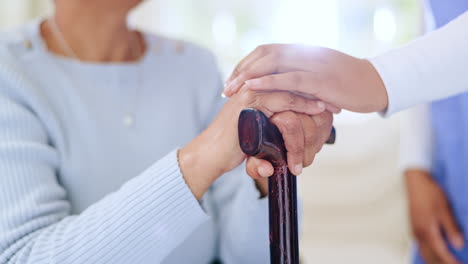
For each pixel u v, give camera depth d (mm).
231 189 909
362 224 2236
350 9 2553
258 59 639
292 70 624
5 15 1998
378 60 633
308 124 618
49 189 698
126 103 897
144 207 582
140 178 609
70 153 809
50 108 798
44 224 646
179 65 998
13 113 725
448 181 1071
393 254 2078
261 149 540
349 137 2332
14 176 670
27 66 832
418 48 624
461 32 617
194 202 592
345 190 2277
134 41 971
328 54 628
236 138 593
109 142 853
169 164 601
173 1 2543
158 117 921
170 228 590
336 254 2082
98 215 601
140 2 881
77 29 890
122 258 583
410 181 1128
